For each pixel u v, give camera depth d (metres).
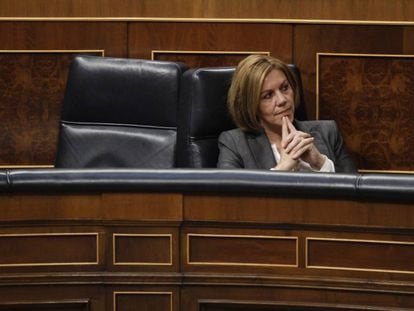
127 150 6.93
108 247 5.43
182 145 6.76
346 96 7.65
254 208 5.29
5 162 7.82
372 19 7.58
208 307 5.37
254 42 7.65
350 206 5.15
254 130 6.45
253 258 5.32
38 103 7.79
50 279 5.43
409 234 5.08
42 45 7.74
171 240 5.38
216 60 7.69
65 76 7.77
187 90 6.78
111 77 7.02
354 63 7.62
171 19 7.66
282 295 5.29
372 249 5.15
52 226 5.44
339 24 7.60
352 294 5.18
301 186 5.16
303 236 5.25
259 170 5.26
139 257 5.41
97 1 7.68
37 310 5.46
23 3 7.71
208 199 5.33
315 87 7.65
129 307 5.43
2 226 5.44
